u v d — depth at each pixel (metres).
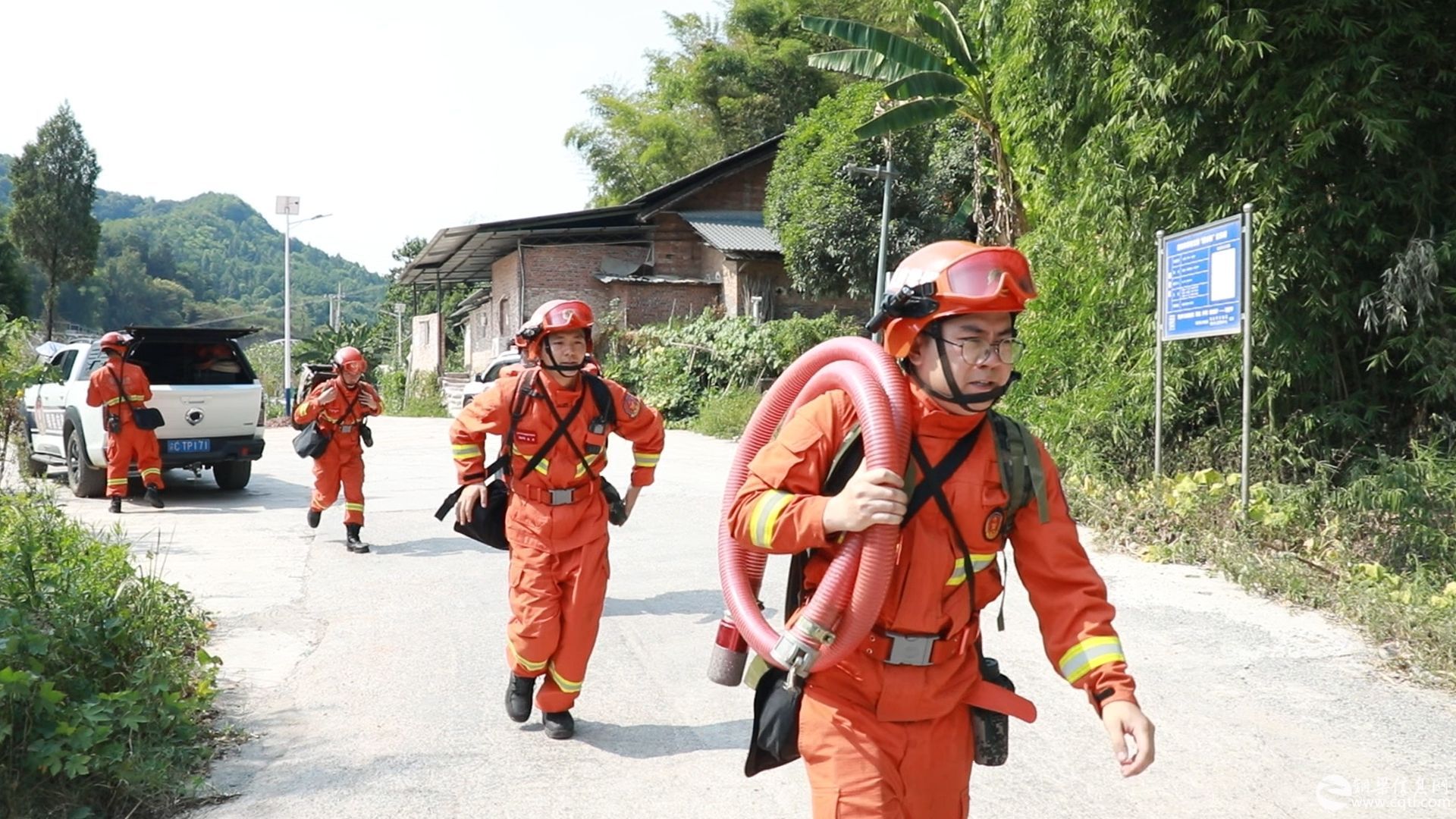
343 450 9.31
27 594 4.91
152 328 12.52
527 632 4.79
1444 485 7.77
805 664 2.42
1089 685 2.42
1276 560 7.55
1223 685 5.43
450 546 9.54
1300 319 8.91
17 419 10.45
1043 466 2.51
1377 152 8.61
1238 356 9.25
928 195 24.69
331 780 4.39
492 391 4.92
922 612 2.47
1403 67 8.54
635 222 29.45
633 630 6.70
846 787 2.45
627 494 5.20
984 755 2.62
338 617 7.00
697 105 38.59
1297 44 8.38
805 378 2.71
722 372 23.06
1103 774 4.41
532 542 4.83
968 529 2.45
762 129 36.62
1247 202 9.07
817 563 2.59
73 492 13.36
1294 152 8.45
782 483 2.50
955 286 2.35
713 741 4.85
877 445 2.31
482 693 5.51
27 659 4.18
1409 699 5.21
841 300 28.52
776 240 27.81
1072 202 11.05
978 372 2.38
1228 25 8.34
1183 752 4.62
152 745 4.35
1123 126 9.58
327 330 50.84
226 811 4.10
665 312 28.88
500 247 30.36
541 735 4.92
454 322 44.94
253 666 5.93
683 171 38.62
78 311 110.12
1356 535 8.06
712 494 12.30
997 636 6.36
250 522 10.92
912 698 2.49
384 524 10.75
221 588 7.79
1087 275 11.24
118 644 4.96
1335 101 8.24
